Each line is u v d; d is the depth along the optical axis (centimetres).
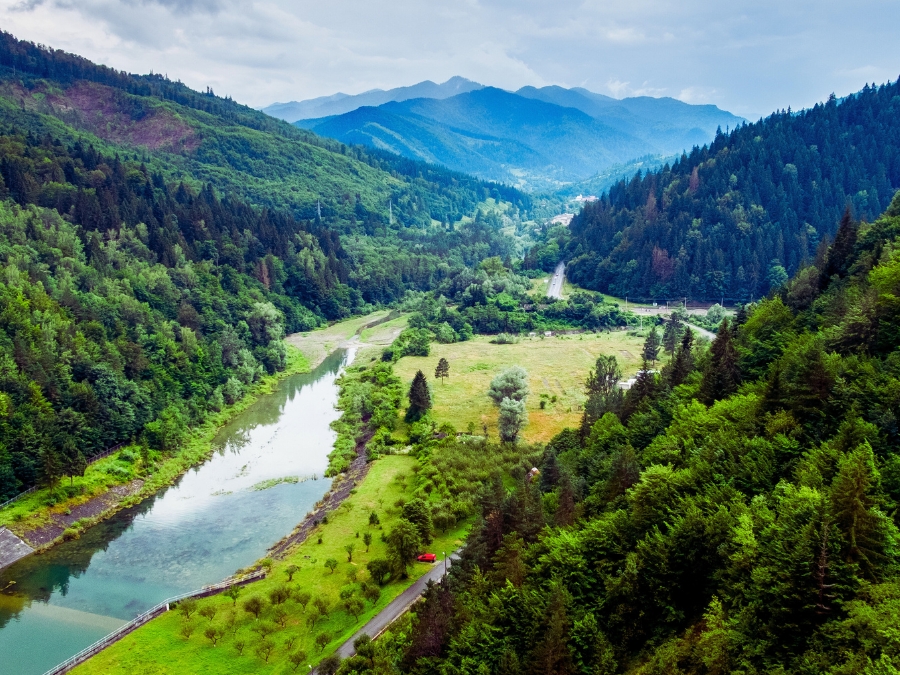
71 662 7169
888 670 3397
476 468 11506
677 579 5312
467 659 5475
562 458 10394
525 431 14000
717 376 8781
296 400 17862
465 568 7219
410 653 6053
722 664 4328
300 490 12081
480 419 14750
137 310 16375
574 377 18300
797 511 4738
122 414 13025
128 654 7250
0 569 9331
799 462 5769
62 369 12694
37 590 8869
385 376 18162
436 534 9750
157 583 9012
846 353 7350
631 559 5547
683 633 5109
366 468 12544
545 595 5709
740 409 7350
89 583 9031
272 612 7956
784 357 7806
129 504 11425
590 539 6156
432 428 14100
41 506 10612
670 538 5422
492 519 7600
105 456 12362
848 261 10600
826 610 4200
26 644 7731
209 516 11025
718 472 6362
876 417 5878
